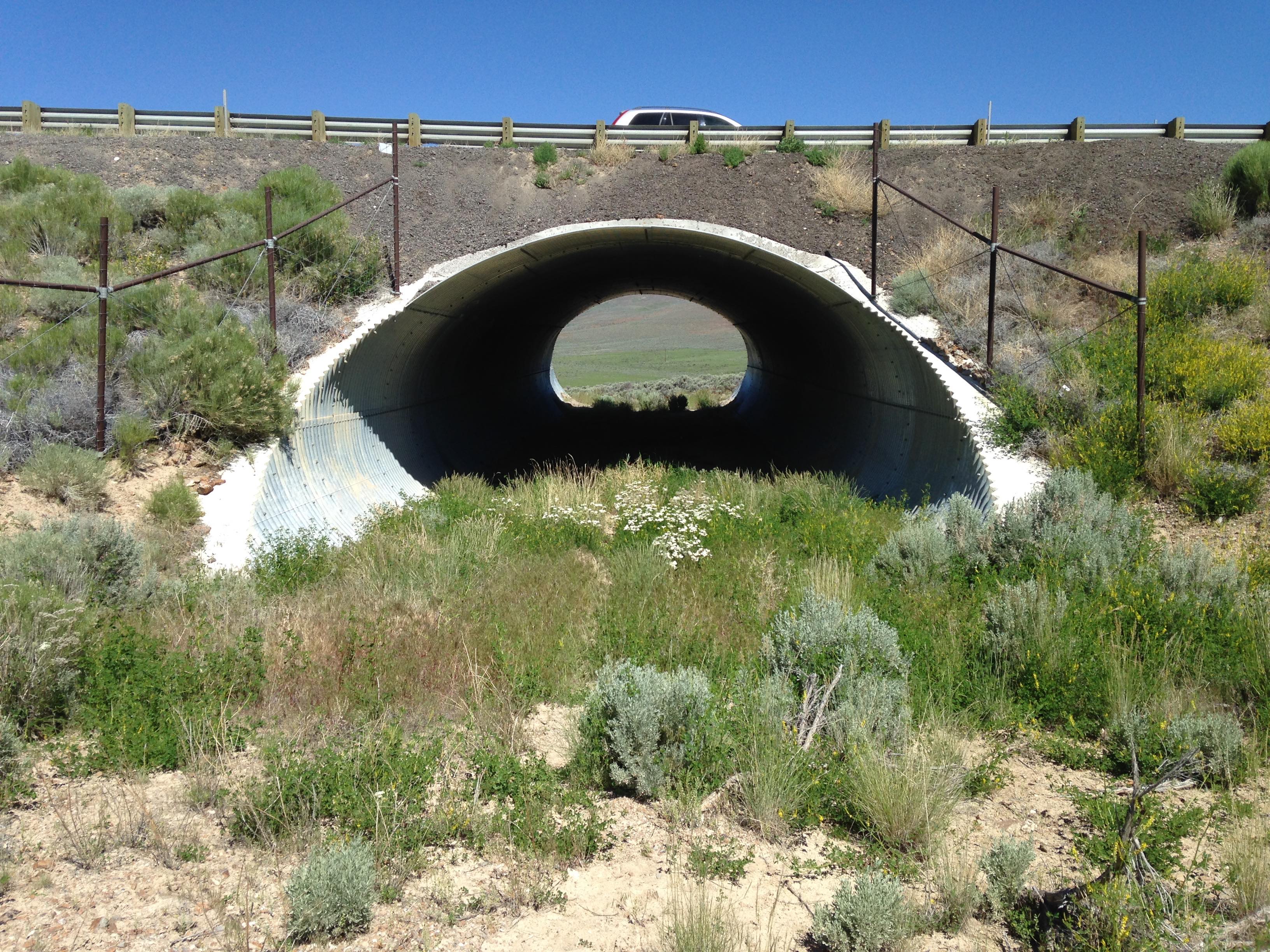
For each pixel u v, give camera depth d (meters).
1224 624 7.55
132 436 11.23
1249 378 12.12
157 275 11.79
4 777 5.37
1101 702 6.85
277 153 19.89
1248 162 16.81
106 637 7.08
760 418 29.70
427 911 4.36
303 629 8.02
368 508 14.64
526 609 9.07
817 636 7.17
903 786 5.23
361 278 16.11
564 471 18.69
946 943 4.17
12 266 14.51
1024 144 20.05
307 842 4.84
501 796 5.43
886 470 16.72
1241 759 5.95
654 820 5.42
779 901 4.54
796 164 20.09
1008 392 13.14
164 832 4.96
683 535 11.91
